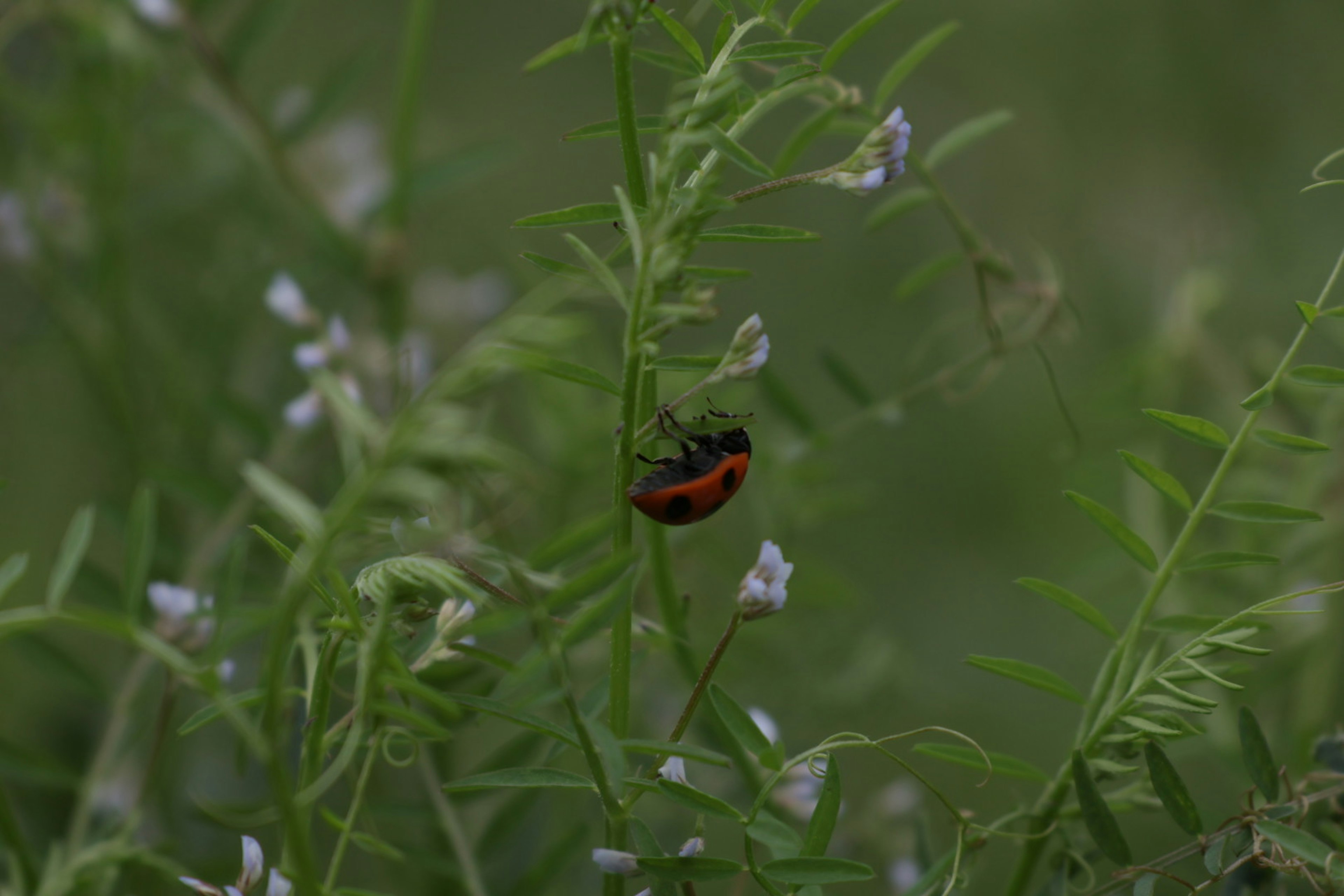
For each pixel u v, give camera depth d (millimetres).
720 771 422
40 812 405
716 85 359
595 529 360
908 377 427
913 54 389
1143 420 455
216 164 479
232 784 419
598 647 420
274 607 395
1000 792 509
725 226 363
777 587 360
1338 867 364
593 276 362
